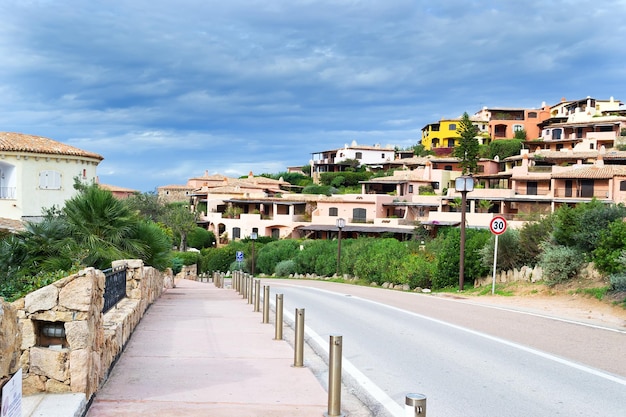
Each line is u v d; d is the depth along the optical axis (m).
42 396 6.06
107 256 16.81
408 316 15.47
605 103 105.50
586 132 91.19
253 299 20.84
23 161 36.16
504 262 21.47
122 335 9.44
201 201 86.19
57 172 37.59
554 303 16.84
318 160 127.44
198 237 74.00
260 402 6.92
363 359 10.09
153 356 9.28
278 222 73.88
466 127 86.81
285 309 17.39
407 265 26.78
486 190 67.69
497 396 7.72
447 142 110.50
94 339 6.74
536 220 23.52
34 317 6.21
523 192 66.81
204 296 22.81
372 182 81.88
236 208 77.81
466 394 7.83
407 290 25.59
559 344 11.21
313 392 7.47
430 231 64.50
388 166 104.88
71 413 5.55
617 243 16.94
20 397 3.83
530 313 15.37
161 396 6.97
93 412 6.24
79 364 6.23
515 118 111.81
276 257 48.06
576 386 8.19
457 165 91.62
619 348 10.78
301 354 8.95
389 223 69.12
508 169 83.12
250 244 62.69
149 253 20.34
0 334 3.90
